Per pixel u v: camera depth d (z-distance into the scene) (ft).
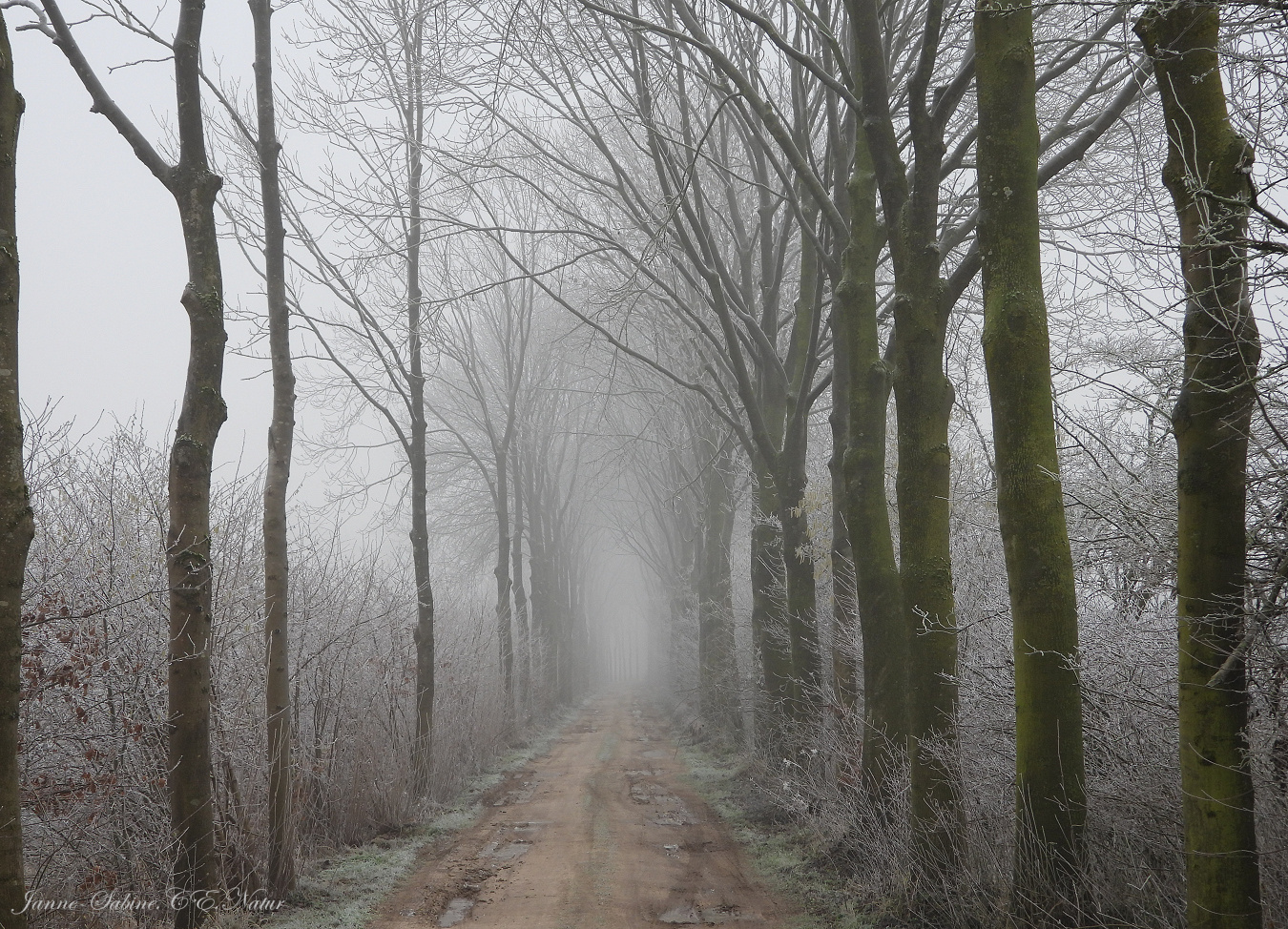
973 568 27.04
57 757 21.59
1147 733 17.26
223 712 23.57
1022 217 15.74
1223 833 11.54
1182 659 12.13
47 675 20.83
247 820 23.36
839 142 32.68
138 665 21.72
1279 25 11.16
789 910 21.95
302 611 30.86
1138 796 16.56
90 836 20.90
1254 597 11.97
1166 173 12.35
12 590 12.03
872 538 24.40
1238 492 11.78
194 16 19.86
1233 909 11.43
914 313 20.35
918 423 20.38
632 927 21.11
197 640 19.42
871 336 24.70
